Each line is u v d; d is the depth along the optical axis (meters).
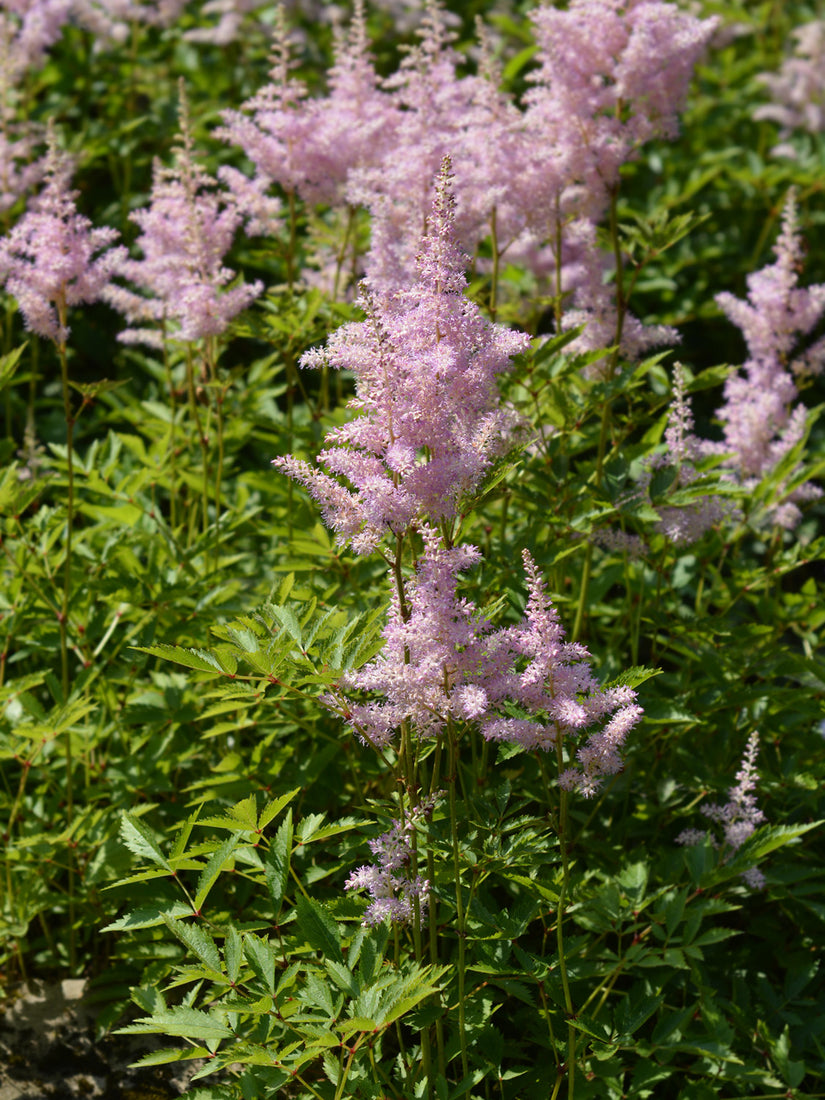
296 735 1.74
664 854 1.62
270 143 1.92
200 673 1.56
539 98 1.85
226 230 1.86
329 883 1.67
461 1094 1.41
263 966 1.35
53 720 1.59
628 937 1.61
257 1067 1.41
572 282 2.19
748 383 1.95
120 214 2.83
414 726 1.40
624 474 1.71
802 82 3.16
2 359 1.72
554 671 1.34
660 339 1.84
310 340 1.85
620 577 1.88
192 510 1.98
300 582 1.78
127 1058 1.61
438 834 1.41
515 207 1.83
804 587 1.89
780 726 1.75
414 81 1.87
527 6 3.67
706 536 1.90
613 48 1.80
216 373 2.03
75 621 1.77
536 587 1.34
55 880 1.74
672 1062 1.59
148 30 3.36
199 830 1.67
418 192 1.79
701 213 2.97
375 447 1.37
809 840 1.73
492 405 1.50
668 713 1.61
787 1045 1.52
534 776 1.68
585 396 1.77
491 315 1.87
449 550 1.34
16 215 2.56
